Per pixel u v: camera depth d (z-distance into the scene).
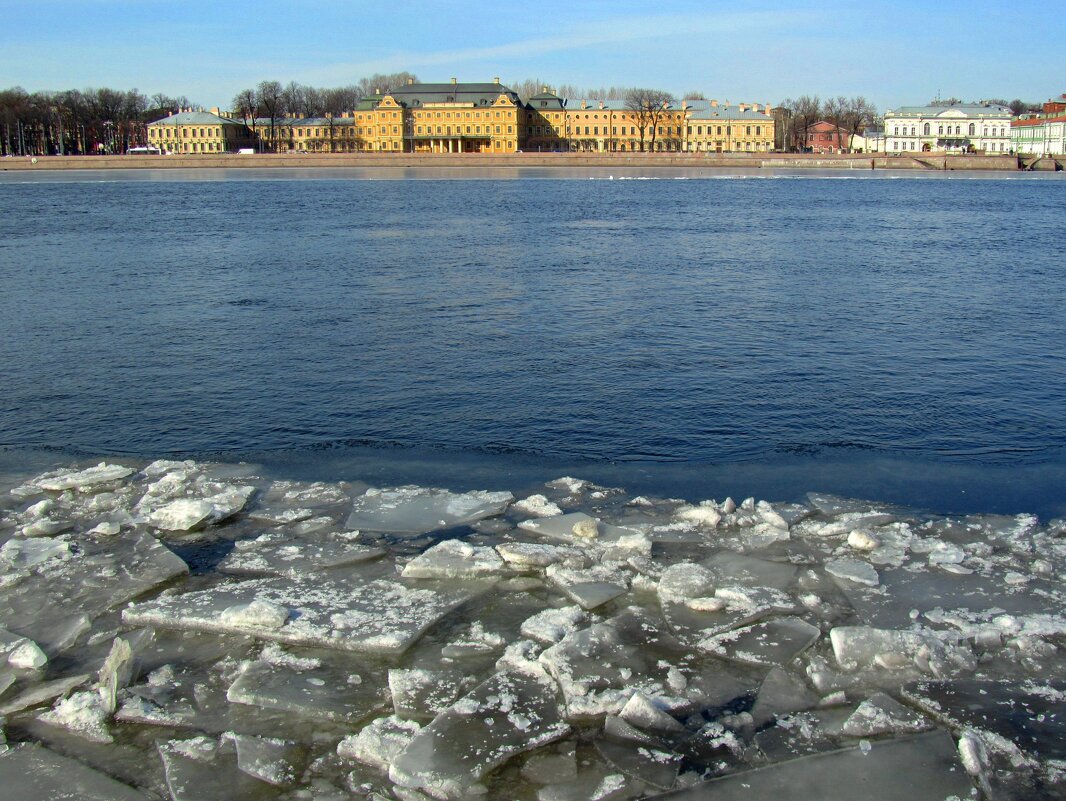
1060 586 7.39
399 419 13.29
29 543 8.35
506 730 5.54
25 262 31.17
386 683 6.13
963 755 5.30
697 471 11.05
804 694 5.94
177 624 6.84
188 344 18.03
